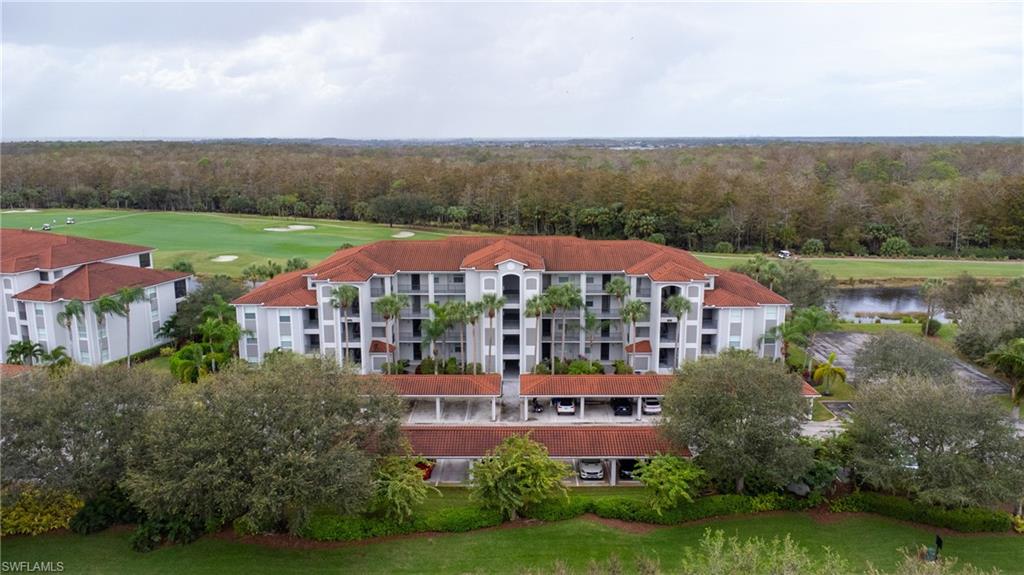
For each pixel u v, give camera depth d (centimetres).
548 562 4109
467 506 4656
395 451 4700
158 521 4188
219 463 3769
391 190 19188
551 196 16638
